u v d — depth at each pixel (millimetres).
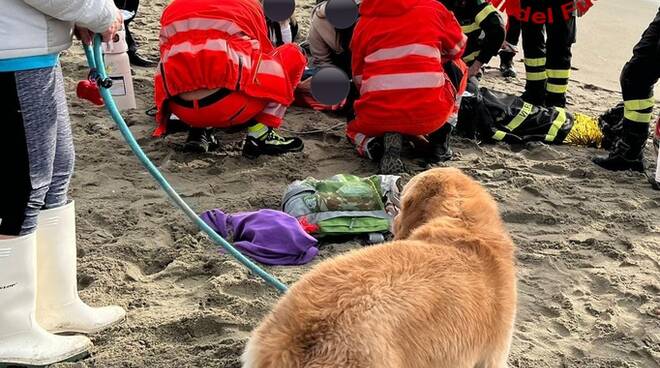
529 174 5652
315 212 4676
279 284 3807
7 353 3303
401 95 5297
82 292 3979
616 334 3879
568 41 6793
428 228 2881
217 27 5273
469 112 6180
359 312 2326
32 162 3115
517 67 8586
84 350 3492
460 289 2586
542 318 4004
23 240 3234
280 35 7125
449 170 3184
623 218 5043
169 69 5211
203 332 3723
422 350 2400
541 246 4688
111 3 3223
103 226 4652
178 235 4582
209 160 5621
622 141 5766
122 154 5652
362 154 5762
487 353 2762
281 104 5555
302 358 2246
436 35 5340
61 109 3357
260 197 5094
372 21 5352
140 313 3834
